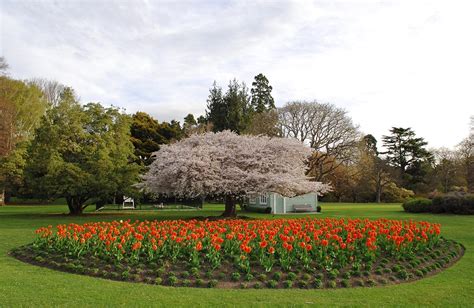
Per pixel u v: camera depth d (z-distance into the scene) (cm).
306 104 4797
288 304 689
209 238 1051
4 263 1020
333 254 990
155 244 1001
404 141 6744
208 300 707
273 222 1392
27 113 4228
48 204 4719
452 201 3033
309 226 1246
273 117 4838
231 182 2128
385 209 3819
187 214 2920
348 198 6212
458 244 1379
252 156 2292
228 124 4878
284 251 980
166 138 5219
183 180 2075
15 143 3972
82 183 2498
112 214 2838
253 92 5872
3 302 676
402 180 6450
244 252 980
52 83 5166
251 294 755
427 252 1158
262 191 2152
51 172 2478
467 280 905
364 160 5722
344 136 4803
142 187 2561
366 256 1009
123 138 2839
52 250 1087
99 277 881
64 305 663
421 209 3212
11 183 3669
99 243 1054
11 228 1822
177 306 669
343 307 679
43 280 835
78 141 2673
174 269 912
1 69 3706
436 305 704
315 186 2298
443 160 6306
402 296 758
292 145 2386
